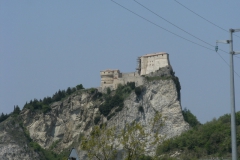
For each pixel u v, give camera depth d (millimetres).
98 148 165875
